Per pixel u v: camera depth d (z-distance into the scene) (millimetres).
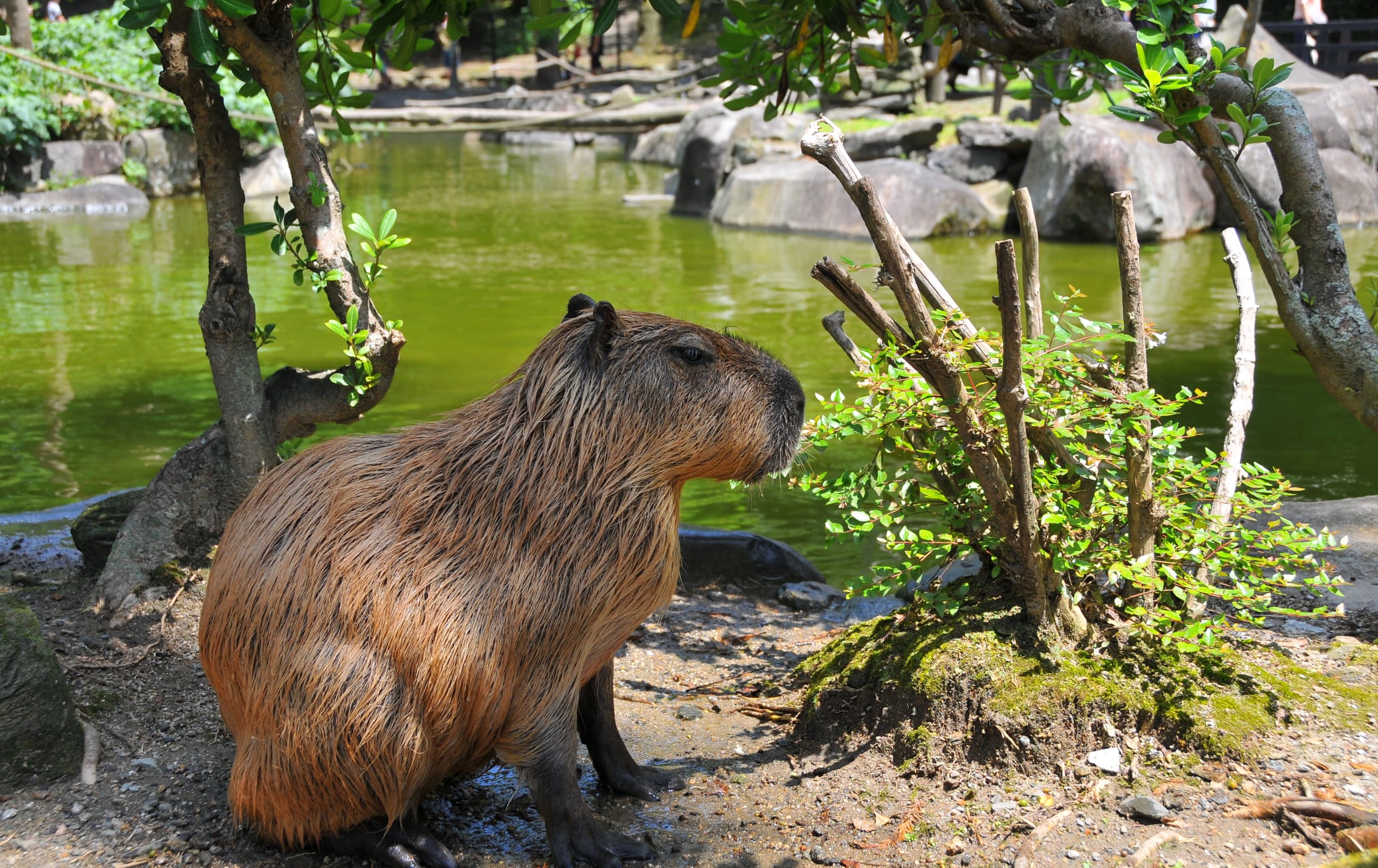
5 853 3002
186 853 3049
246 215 16594
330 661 2811
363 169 23203
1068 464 3426
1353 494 6094
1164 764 3043
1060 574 3314
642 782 3379
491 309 10570
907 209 15078
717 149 17156
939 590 3693
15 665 3311
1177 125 3465
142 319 10281
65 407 7820
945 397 3129
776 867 2953
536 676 2941
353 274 4160
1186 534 3420
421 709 2838
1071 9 4277
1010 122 16344
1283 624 4027
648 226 16141
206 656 3041
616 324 2986
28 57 5809
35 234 15148
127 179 18656
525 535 2904
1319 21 20734
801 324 9805
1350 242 13789
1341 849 2686
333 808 2910
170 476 4398
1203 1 3527
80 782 3340
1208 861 2701
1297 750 3016
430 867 3020
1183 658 3293
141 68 19125
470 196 19203
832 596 5180
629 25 36500
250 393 4336
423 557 2877
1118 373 3471
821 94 17984
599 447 2934
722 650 4574
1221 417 7473
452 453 2992
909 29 5309
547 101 28719
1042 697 3158
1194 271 12484
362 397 4336
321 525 2924
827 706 3549
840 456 7035
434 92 31703
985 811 3012
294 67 4094
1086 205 14672
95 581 4613
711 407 2992
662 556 3029
